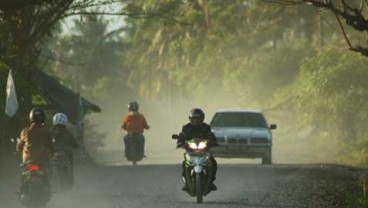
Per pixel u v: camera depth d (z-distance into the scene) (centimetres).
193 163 3534
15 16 5934
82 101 8688
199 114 3647
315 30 14250
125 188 4184
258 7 14962
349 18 3941
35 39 6062
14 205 3344
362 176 4794
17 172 5000
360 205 3484
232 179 4825
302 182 4622
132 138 6219
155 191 4038
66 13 6134
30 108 5644
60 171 3572
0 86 5191
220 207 3331
